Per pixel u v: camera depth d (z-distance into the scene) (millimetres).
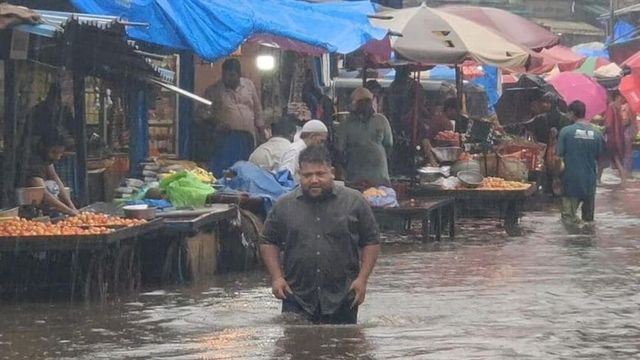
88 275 19781
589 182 35125
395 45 34812
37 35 21844
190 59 34125
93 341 15977
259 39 30500
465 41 35031
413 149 36156
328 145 31859
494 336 16203
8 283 20078
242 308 19062
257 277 23500
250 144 32219
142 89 30281
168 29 24734
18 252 19500
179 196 25094
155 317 18062
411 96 39938
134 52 24344
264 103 37844
